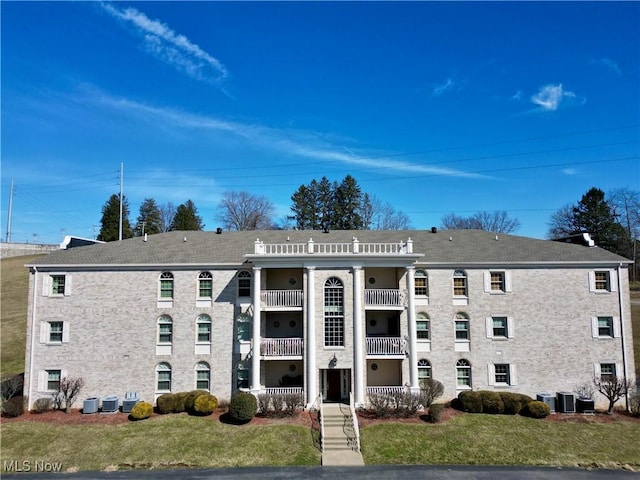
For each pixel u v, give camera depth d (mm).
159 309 31641
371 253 30516
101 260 32188
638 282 76562
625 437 25672
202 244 35281
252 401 27172
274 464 22188
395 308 30719
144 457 22969
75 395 30484
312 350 29422
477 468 21859
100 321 31391
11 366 40094
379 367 32219
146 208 101125
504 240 36438
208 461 22516
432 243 35781
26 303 58344
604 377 31641
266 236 37312
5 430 26219
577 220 82188
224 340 31391
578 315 32281
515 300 32406
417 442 24516
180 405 29156
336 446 23891
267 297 30797
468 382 31719
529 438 25281
